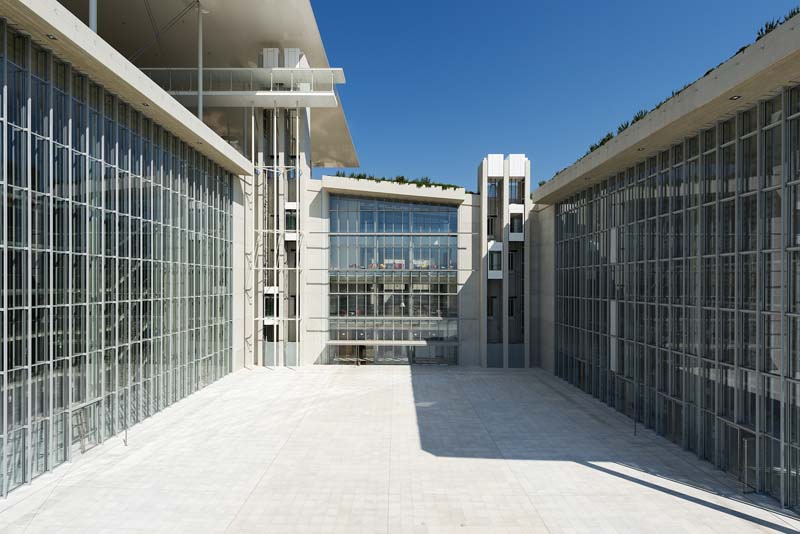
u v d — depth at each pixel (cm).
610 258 2136
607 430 1755
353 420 1856
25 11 1146
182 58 3083
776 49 1031
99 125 1574
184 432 1700
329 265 3198
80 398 1473
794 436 1138
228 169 2661
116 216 1658
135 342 1795
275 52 2903
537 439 1645
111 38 2817
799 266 1130
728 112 1334
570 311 2616
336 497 1195
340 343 3167
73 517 1084
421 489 1243
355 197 3206
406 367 3028
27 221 1249
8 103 1212
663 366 1708
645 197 1842
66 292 1400
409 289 3212
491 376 2764
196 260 2333
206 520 1076
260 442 1596
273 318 2975
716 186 1419
